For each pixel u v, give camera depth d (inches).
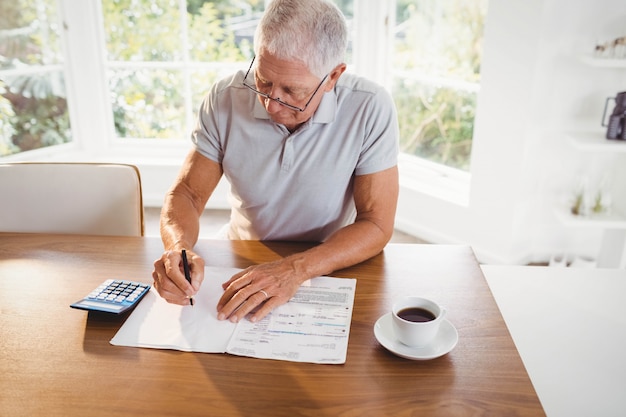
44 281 45.6
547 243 106.5
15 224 58.9
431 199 113.1
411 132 121.2
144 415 31.9
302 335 38.4
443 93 111.3
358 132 51.9
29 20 115.0
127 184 57.9
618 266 98.5
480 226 106.4
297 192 54.9
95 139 129.9
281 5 43.3
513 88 94.1
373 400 32.8
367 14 117.0
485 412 31.9
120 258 49.0
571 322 59.0
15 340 38.3
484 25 96.5
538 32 88.6
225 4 119.0
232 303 40.6
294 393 33.4
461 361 35.9
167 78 126.0
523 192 99.5
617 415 45.4
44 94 121.3
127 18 121.4
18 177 58.3
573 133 95.7
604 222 93.7
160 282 41.7
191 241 49.5
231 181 56.8
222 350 36.9
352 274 46.4
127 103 128.9
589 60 86.4
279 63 43.4
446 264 48.1
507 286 66.5
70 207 58.4
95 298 41.5
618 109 90.4
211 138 54.8
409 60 116.4
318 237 58.1
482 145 101.5
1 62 113.7
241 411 32.1
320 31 43.2
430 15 109.2
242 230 60.8
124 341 38.0
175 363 35.9
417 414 31.7
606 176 96.0
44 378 34.7
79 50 122.3
